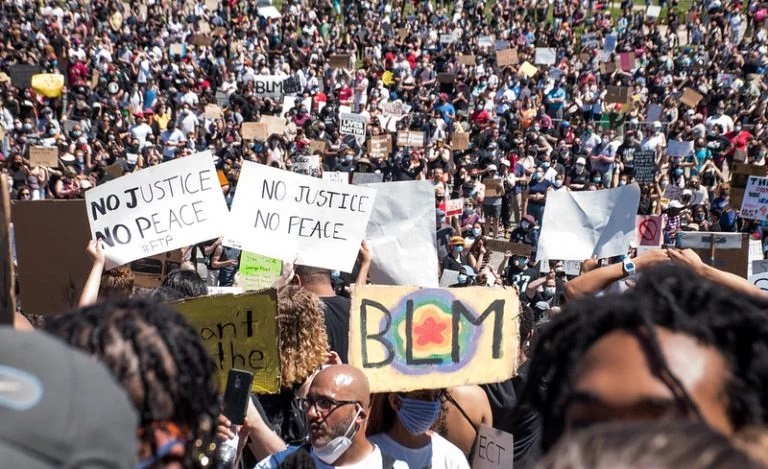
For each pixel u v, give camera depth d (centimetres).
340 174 1667
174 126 2591
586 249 727
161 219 581
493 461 434
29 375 118
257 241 626
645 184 2066
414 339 420
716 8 4503
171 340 179
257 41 3903
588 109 3200
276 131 2323
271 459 380
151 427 174
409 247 688
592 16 4684
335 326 565
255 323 445
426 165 2264
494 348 432
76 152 2159
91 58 3250
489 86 3328
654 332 149
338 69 3434
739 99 3350
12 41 3300
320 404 387
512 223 2294
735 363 151
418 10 4569
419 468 411
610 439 103
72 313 184
